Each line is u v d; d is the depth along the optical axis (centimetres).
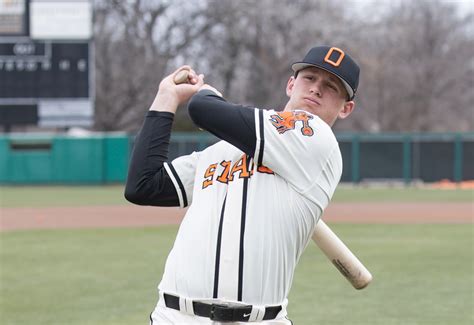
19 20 6944
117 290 2256
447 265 2703
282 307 763
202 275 734
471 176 8169
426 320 1836
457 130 12475
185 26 10469
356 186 8181
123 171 7881
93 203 5722
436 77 11969
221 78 10750
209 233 741
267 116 743
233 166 761
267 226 733
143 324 1819
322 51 795
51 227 4072
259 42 10781
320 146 747
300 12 10825
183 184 795
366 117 12206
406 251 3069
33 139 7831
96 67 9938
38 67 7012
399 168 8212
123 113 10050
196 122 757
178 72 796
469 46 12244
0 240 3497
